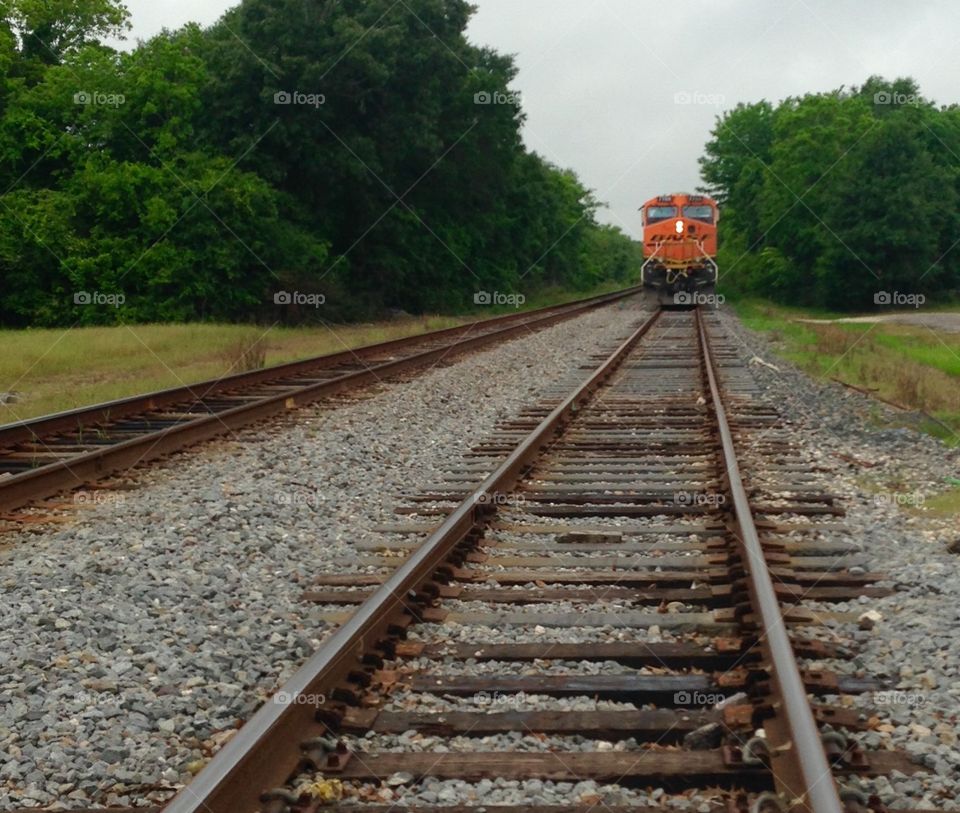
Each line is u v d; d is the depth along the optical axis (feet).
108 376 61.11
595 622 18.47
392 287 149.28
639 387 54.29
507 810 11.78
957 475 32.89
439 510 27.84
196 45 144.25
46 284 117.60
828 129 194.70
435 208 164.55
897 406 48.26
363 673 15.37
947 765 12.72
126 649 17.53
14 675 16.31
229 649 17.58
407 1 143.74
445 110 156.66
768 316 149.38
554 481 31.17
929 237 175.94
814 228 184.55
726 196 266.98
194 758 13.71
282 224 126.31
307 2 133.90
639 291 252.21
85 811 12.17
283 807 11.61
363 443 38.09
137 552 23.70
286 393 46.06
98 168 117.80
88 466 31.60
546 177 233.76
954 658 16.24
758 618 17.58
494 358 71.36
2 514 27.40
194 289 113.60
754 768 12.49
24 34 144.97
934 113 212.23
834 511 27.04
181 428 36.73
